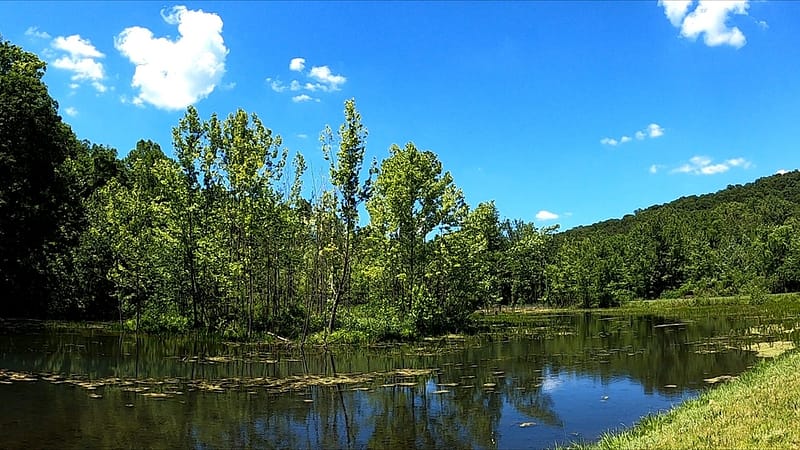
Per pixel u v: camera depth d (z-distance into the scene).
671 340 32.72
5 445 12.74
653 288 97.12
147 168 54.72
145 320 39.38
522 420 15.76
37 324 43.00
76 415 15.60
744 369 22.08
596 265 88.00
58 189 36.34
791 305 57.78
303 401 18.02
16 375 21.17
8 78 33.38
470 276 44.81
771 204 121.88
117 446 12.98
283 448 13.20
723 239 98.69
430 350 31.00
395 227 40.84
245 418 15.79
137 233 41.94
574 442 13.00
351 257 42.28
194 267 38.62
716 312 55.66
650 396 18.45
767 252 84.44
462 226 44.16
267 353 29.50
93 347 30.28
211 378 21.64
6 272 39.06
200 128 37.75
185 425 14.95
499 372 23.44
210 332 36.94
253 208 37.22
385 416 16.20
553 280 89.81
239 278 38.81
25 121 32.97
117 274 41.50
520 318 58.28
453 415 16.38
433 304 40.44
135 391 18.89
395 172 40.81
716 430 9.70
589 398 18.39
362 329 35.81
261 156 37.81
